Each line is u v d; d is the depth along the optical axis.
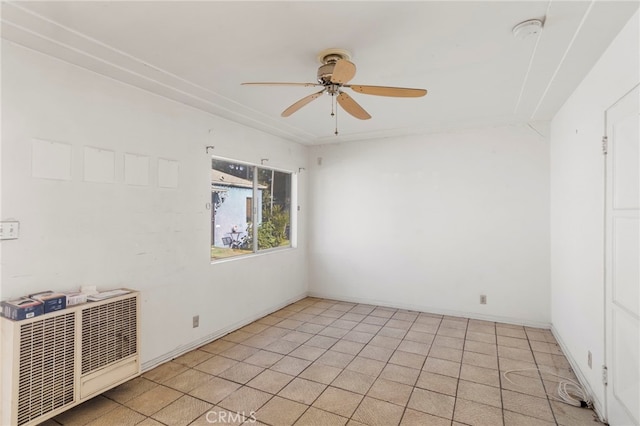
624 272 1.94
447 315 4.41
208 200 3.55
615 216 2.06
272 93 3.03
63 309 2.10
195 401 2.43
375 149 4.86
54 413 2.04
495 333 3.76
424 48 2.21
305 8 1.78
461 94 3.04
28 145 2.18
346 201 5.07
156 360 2.98
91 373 2.23
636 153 1.80
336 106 3.37
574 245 2.89
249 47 2.21
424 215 4.54
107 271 2.62
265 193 4.61
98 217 2.56
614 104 2.07
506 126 4.08
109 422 2.18
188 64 2.45
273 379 2.74
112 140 2.66
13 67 2.12
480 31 2.00
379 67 2.50
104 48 2.21
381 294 4.83
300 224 5.23
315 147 5.32
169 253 3.12
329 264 5.22
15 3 1.72
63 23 1.92
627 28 1.89
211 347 3.40
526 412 2.30
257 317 4.26
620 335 2.00
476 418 2.24
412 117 3.76
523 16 1.84
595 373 2.35
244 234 4.21
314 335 3.71
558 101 3.20
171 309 3.13
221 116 3.70
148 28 1.97
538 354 3.21
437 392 2.55
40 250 2.24
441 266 4.45
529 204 3.98
